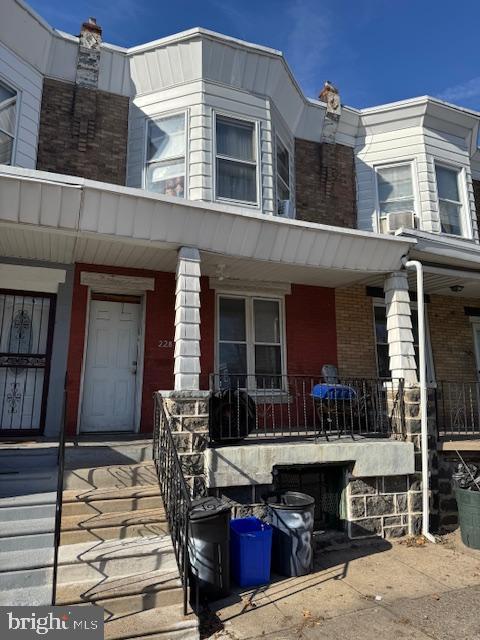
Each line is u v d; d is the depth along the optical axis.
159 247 6.27
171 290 7.83
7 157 6.97
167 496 4.79
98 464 5.60
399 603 4.37
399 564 5.38
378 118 9.80
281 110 8.81
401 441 6.66
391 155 9.73
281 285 8.61
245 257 6.60
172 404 5.52
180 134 7.79
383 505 6.36
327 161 9.53
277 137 8.60
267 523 5.28
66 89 7.77
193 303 6.05
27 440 6.39
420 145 9.60
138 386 7.47
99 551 4.25
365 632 3.83
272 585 4.76
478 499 5.95
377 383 7.29
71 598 3.69
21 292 7.14
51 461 5.52
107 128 7.87
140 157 7.86
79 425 7.07
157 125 7.95
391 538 6.29
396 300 7.47
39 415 6.93
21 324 7.09
